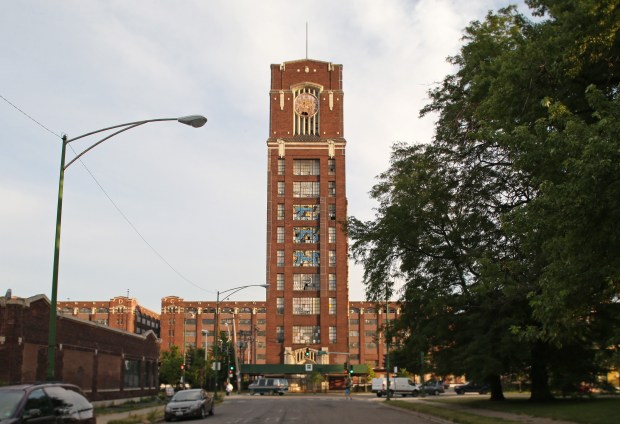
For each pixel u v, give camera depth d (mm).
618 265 13141
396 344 40594
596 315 27297
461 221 30484
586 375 32938
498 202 28953
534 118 18844
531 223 14641
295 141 110250
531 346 30844
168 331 151500
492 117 20438
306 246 107188
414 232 33812
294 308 104875
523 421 22578
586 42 16500
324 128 111500
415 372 84250
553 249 14312
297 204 108938
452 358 33969
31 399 10797
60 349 35906
